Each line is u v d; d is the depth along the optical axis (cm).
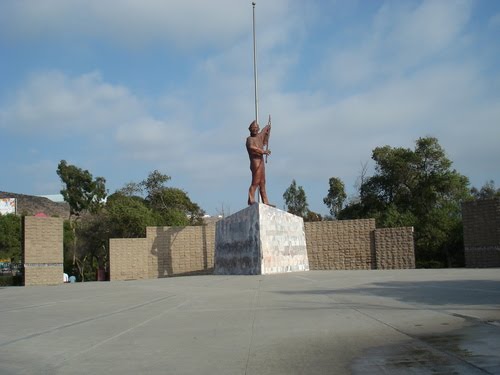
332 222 4269
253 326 1088
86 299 1852
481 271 2681
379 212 6019
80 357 840
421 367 687
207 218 8219
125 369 746
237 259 3497
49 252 3588
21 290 2595
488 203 3544
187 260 4322
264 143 3566
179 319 1237
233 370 716
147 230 4272
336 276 2619
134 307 1531
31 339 1018
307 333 980
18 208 10462
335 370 696
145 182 7344
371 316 1163
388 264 4109
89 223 5566
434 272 2716
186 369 733
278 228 3406
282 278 2622
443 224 4947
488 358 719
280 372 695
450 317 1102
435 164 6194
